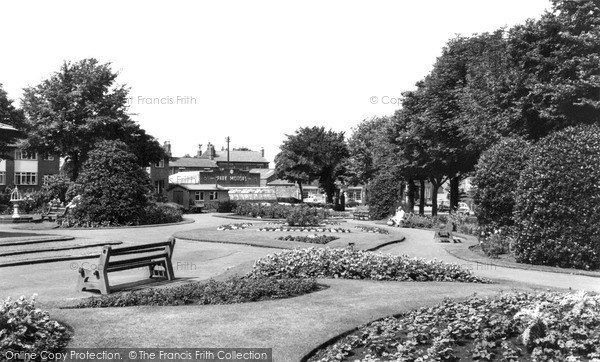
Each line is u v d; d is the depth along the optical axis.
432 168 42.66
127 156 33.34
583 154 17.16
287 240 22.30
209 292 9.87
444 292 10.60
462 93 37.62
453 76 39.72
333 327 7.95
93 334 7.45
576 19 27.59
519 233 17.73
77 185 32.75
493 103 32.31
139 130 54.75
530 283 13.16
